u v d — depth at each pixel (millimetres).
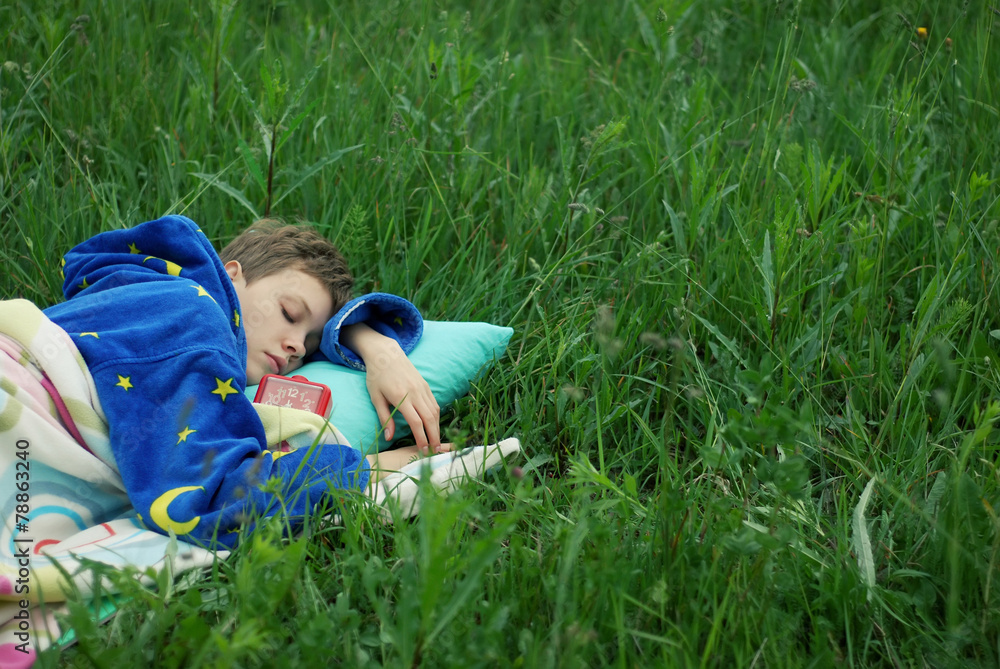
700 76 2855
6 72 2721
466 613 1243
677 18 3098
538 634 1232
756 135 2506
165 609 1261
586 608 1243
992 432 1747
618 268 2307
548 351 2086
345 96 2867
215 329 1788
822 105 2918
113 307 1780
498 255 2430
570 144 2756
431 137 2752
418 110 2732
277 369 2033
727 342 1927
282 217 2561
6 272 2232
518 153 2748
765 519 1571
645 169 2572
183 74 3018
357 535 1475
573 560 1305
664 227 2514
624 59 3547
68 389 1629
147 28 3180
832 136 2904
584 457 1520
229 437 1675
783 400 1844
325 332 2043
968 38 3160
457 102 2666
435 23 3424
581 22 3932
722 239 2316
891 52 2916
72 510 1596
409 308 2078
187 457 1597
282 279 2053
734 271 2227
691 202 2355
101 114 2816
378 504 1610
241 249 2148
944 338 1834
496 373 2092
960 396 1922
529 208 2480
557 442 1926
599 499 1725
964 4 2422
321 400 1873
